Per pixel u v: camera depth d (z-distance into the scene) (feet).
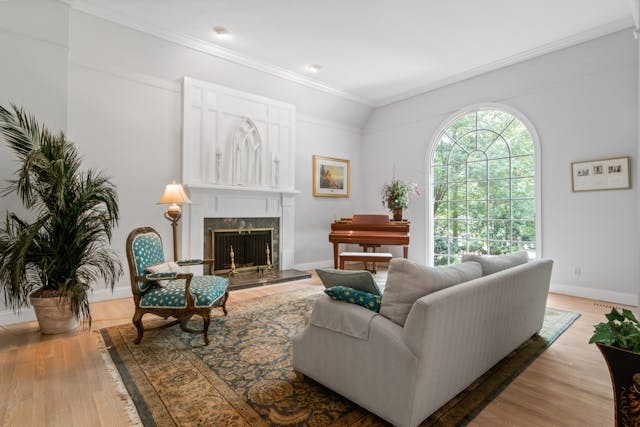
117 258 12.68
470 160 16.94
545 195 14.10
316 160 19.67
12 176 9.87
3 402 5.90
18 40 10.08
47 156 8.85
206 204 14.78
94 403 5.89
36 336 9.00
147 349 8.19
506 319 7.18
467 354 6.00
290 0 10.73
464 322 5.66
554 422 5.41
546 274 8.90
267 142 16.87
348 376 5.69
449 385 5.64
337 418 5.47
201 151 14.58
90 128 12.13
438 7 11.14
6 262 8.30
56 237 9.16
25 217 10.09
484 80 16.05
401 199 17.78
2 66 9.85
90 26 11.46
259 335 9.11
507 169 15.64
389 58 14.96
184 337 8.97
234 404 5.85
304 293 13.61
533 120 14.43
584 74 13.04
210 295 8.72
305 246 19.31
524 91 14.70
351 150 21.49
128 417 5.48
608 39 12.42
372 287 6.01
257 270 16.89
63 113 10.89
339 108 19.90
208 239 15.07
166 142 13.88
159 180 13.71
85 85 12.01
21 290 9.46
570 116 13.39
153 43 12.69
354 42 13.51
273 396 6.12
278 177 17.29
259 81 16.10
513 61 14.82
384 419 5.19
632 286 11.98
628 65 12.03
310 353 6.38
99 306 11.73
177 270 8.86
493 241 16.11
